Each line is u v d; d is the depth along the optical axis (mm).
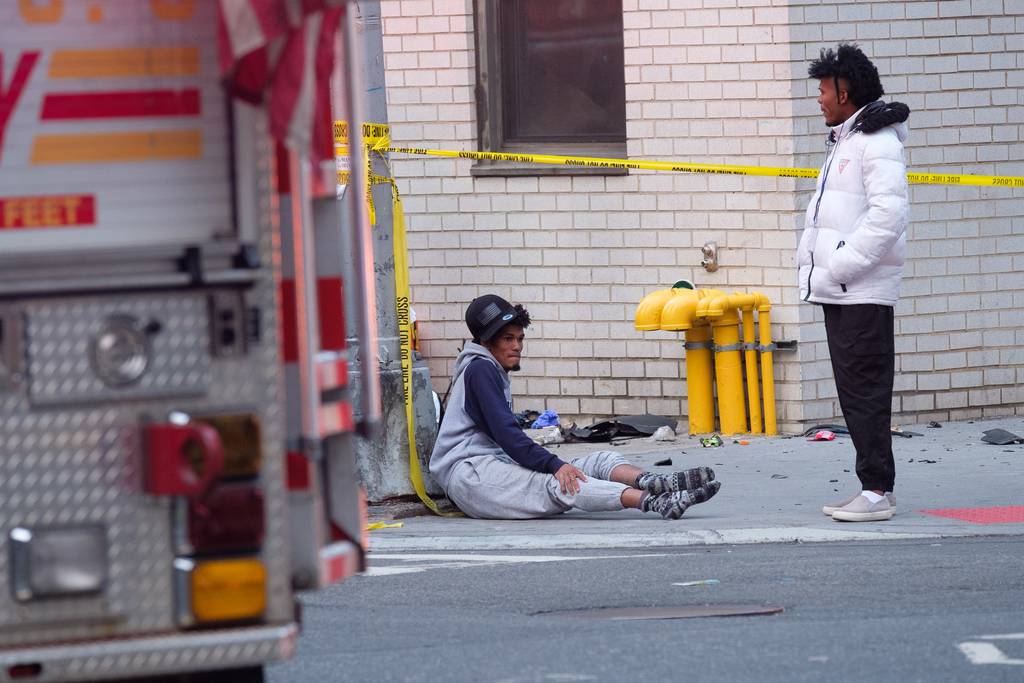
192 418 13961
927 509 28312
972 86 36281
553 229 38188
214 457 13797
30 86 14031
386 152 30953
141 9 14109
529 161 38062
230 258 14047
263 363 14031
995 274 36875
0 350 13773
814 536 26578
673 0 36562
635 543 26766
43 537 13797
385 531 28953
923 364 36656
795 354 35906
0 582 13773
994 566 23969
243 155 14086
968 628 20172
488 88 38750
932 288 36562
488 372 29688
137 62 14109
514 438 29203
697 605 22094
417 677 18547
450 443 29938
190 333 13969
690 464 33562
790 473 32125
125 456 13867
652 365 37625
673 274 37125
